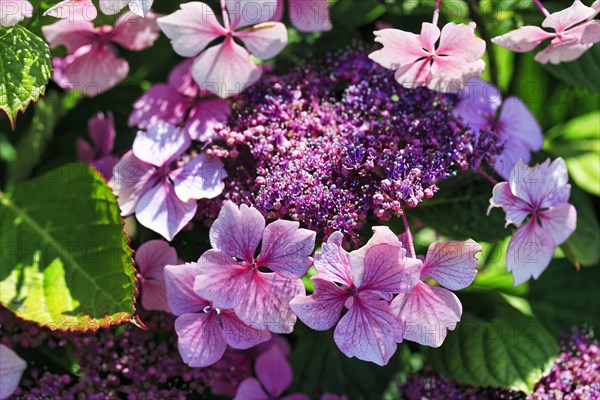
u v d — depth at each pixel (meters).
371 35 0.51
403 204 0.40
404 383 0.47
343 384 0.48
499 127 0.45
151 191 0.41
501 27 0.49
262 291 0.39
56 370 0.45
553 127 0.54
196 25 0.41
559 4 0.48
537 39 0.41
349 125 0.40
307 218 0.39
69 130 0.53
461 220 0.45
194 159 0.41
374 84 0.42
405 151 0.39
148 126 0.45
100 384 0.44
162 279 0.42
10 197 0.45
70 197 0.44
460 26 0.39
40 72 0.41
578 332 0.49
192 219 0.42
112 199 0.43
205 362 0.40
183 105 0.45
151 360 0.44
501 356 0.45
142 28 0.45
